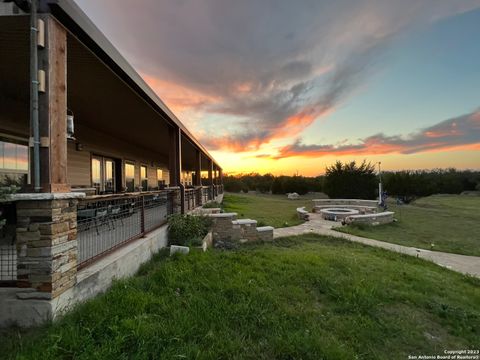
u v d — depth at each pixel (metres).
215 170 26.70
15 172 5.80
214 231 7.67
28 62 4.04
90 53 3.66
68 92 5.26
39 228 2.47
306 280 4.22
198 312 2.92
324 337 2.74
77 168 7.96
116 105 6.14
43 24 2.61
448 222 13.30
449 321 3.42
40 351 2.11
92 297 3.01
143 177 13.97
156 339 2.36
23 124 6.07
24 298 2.46
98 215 4.96
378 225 11.93
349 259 5.73
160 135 10.07
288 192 35.06
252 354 2.41
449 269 6.09
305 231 9.52
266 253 5.79
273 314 3.08
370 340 2.86
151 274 3.96
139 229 5.44
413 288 4.44
